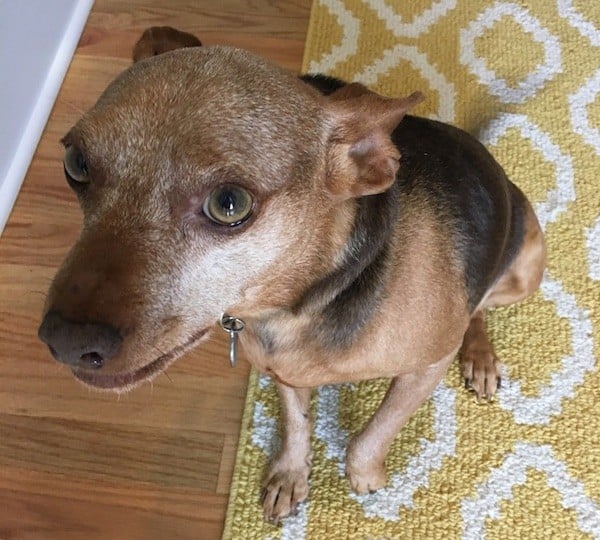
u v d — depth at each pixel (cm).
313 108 27
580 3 60
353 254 30
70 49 58
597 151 53
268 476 42
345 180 28
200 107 24
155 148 24
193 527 41
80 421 45
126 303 24
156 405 45
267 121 25
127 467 43
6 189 52
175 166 24
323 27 59
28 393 46
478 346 45
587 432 43
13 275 50
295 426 39
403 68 57
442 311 32
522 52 57
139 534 41
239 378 46
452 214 33
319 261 29
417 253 31
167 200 24
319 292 30
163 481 43
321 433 44
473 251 34
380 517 41
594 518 41
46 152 54
